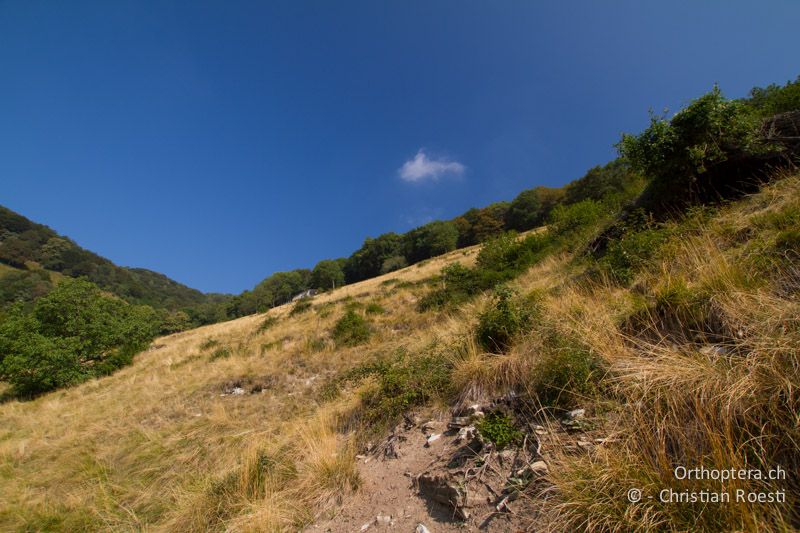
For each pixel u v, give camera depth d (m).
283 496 3.00
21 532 3.72
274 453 3.85
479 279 9.98
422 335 6.76
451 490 2.30
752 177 5.09
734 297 2.50
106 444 5.83
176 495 3.64
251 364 8.72
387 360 5.29
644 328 2.94
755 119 5.24
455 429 3.10
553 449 2.26
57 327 13.88
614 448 1.96
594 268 5.29
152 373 11.18
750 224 3.51
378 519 2.42
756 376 1.83
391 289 16.50
